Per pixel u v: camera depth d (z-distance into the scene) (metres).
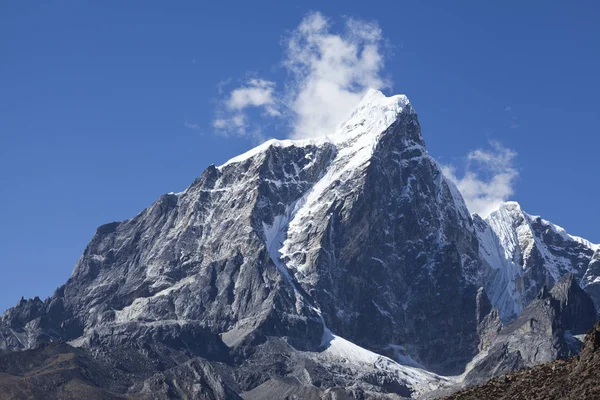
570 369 170.25
